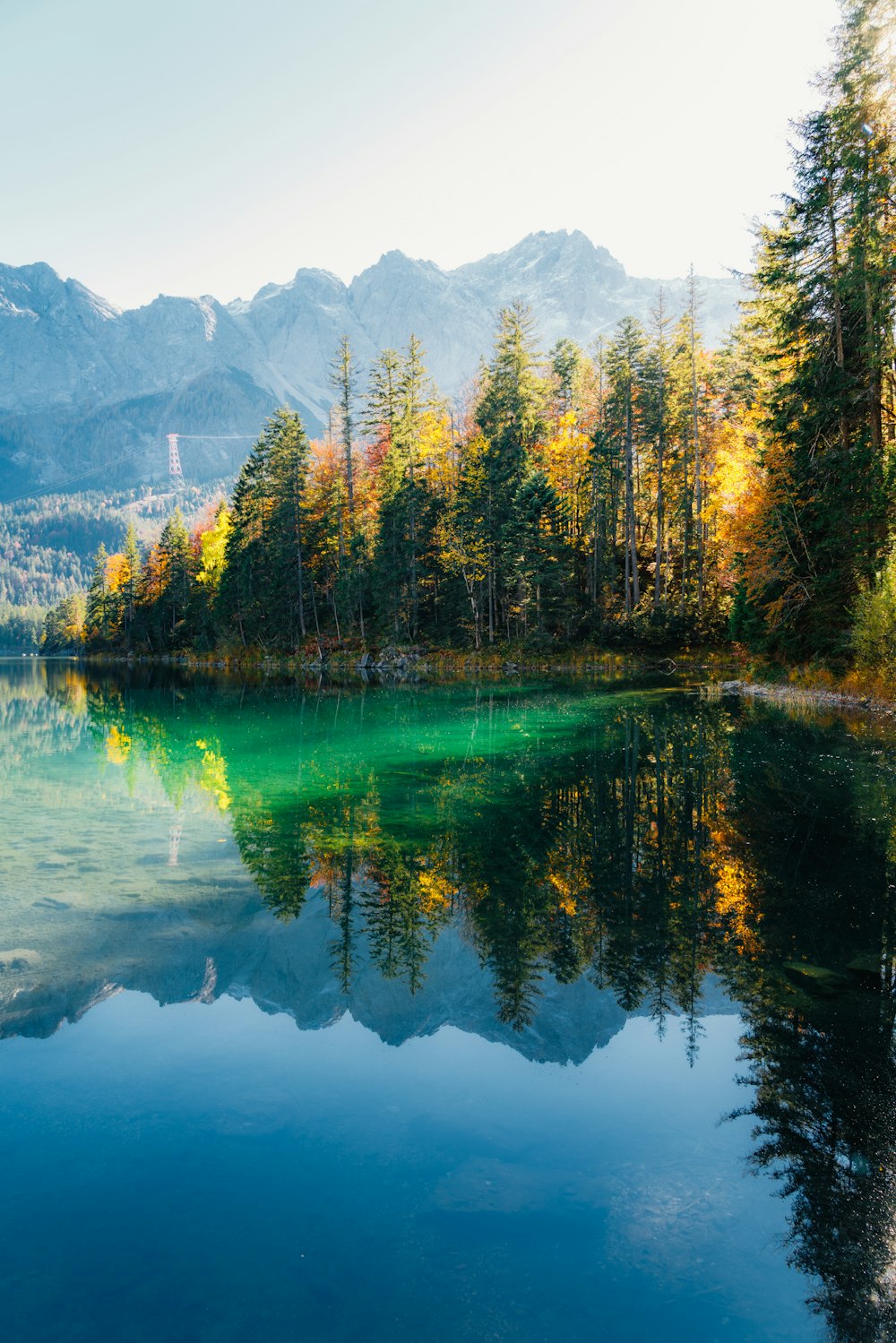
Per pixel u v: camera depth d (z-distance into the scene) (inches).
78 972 190.7
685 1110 130.6
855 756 484.7
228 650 2325.3
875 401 769.6
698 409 1601.9
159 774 499.2
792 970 188.9
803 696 848.3
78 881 267.6
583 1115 129.0
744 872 267.6
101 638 3806.6
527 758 526.6
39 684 1737.2
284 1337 84.8
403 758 548.7
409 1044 154.9
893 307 730.8
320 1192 110.0
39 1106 132.4
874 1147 120.1
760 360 987.9
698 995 175.6
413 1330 85.9
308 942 210.5
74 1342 84.4
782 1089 136.3
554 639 1620.3
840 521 791.7
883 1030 159.0
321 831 339.0
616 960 196.9
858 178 751.1
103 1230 102.7
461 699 1046.4
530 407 1779.0
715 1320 87.7
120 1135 124.3
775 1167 115.5
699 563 1556.3
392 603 1818.4
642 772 455.8
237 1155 118.9
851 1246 99.5
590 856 292.8
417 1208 106.6
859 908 231.8
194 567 2792.8
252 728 764.0
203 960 199.0
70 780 478.6
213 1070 145.3
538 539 1550.2
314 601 2107.5
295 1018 166.7
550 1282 93.4
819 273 804.0
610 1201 108.1
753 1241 100.7
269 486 2113.7
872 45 712.4
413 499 1791.3
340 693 1237.1
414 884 262.8
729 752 513.3
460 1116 129.0
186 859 296.4
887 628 729.6
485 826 343.9
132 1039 157.6
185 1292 91.9
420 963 195.6
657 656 1553.9
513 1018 165.5
